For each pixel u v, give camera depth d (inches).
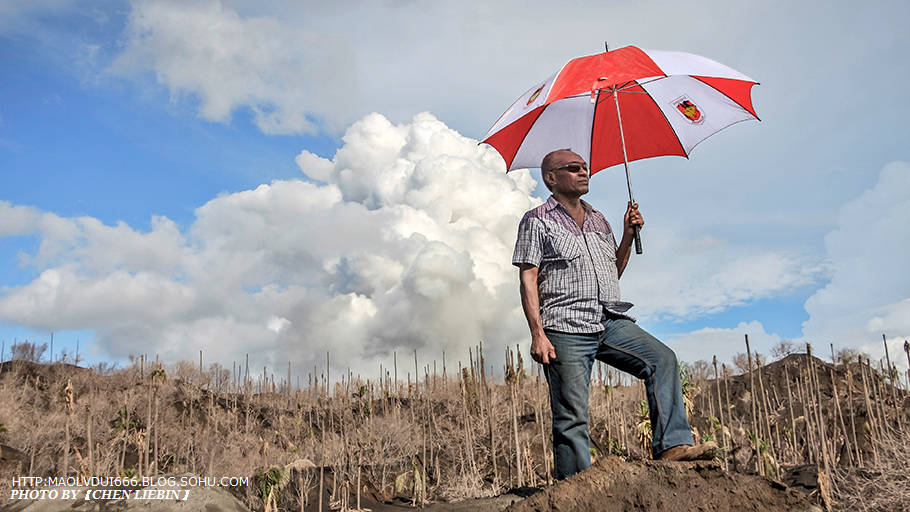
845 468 616.4
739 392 1032.2
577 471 129.9
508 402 1094.4
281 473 438.9
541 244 135.3
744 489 115.6
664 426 126.0
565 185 137.6
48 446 909.2
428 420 1189.7
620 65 132.6
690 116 153.2
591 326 130.7
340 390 1491.1
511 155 159.9
